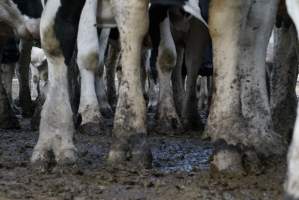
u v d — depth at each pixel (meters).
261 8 12.23
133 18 11.12
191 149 14.58
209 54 20.36
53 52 11.41
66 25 11.41
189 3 14.86
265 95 12.22
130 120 11.23
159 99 17.30
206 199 9.63
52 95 11.38
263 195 9.77
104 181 10.73
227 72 10.66
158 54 17.20
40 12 13.85
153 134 17.00
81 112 16.80
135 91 11.21
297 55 15.16
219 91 10.70
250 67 12.23
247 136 10.83
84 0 11.47
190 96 17.86
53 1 11.41
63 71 11.45
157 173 11.10
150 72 27.11
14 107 25.31
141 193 10.07
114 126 11.35
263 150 11.52
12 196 9.98
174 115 17.12
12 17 14.15
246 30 12.20
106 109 21.53
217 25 10.62
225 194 9.83
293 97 15.24
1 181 10.86
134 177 10.91
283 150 11.66
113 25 14.54
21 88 23.28
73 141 11.47
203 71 20.48
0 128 17.78
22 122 20.48
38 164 11.24
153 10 16.88
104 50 20.61
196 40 17.78
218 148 10.63
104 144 15.01
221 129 10.66
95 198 9.84
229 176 10.52
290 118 15.05
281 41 15.40
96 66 16.89
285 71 15.26
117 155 11.26
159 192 10.10
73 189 10.28
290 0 6.72
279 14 14.16
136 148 11.20
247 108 12.02
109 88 28.00
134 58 11.20
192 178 10.84
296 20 6.68
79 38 16.80
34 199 9.84
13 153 13.84
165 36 17.12
